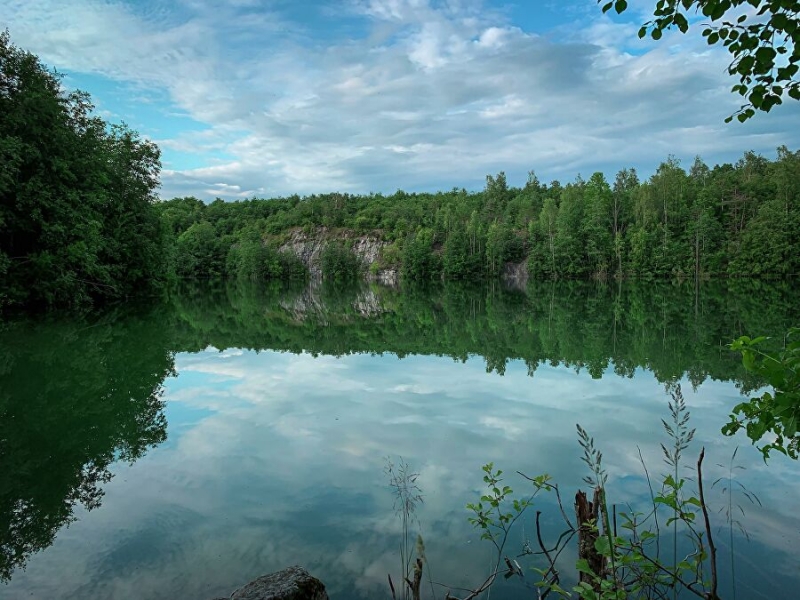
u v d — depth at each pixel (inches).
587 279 2952.8
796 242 2161.7
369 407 372.5
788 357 109.4
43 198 942.4
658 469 244.4
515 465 254.1
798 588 149.2
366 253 4879.4
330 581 161.6
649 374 469.4
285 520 203.8
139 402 394.9
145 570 170.9
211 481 243.9
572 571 161.0
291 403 388.5
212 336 820.6
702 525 187.0
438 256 3705.7
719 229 2527.1
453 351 647.8
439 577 161.3
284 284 3629.4
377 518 203.2
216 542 187.8
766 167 2955.2
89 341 698.8
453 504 213.0
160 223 1481.3
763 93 129.9
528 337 770.8
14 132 930.7
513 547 177.9
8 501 225.8
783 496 211.3
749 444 275.6
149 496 228.8
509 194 4847.4
